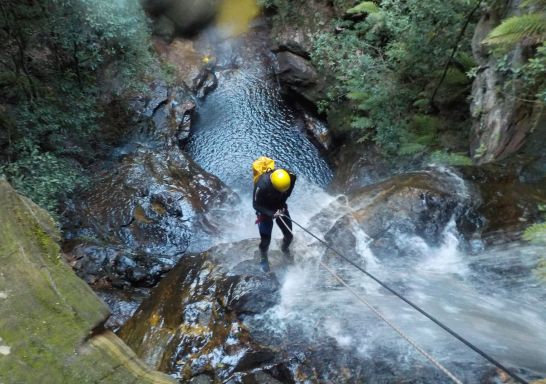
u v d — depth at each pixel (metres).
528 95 6.14
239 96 12.90
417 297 4.55
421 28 8.25
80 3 8.11
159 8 13.39
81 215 7.73
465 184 5.77
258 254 5.31
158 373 1.32
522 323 4.02
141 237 7.71
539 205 5.30
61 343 1.17
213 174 10.55
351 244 5.38
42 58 8.88
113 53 9.89
